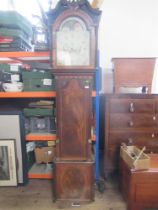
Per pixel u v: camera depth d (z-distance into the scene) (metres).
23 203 1.75
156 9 2.46
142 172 1.55
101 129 2.15
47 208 1.68
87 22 1.55
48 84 1.90
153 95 1.93
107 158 2.01
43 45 1.82
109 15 2.48
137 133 1.97
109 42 2.52
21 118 1.94
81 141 1.68
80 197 1.73
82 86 1.63
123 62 2.04
